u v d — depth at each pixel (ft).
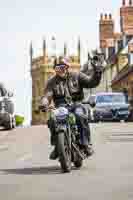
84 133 38.88
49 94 38.68
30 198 27.58
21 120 186.39
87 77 38.88
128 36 276.41
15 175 36.63
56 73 38.86
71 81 39.06
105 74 295.89
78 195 28.14
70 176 35.42
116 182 32.42
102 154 50.42
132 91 230.89
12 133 92.99
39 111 38.55
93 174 36.22
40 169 39.88
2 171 39.09
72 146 38.27
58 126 36.91
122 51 274.77
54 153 37.99
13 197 27.94
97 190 29.60
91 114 40.37
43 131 96.37
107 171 37.68
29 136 82.94
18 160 47.24
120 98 141.28
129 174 35.94
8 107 114.62
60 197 27.68
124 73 240.94
